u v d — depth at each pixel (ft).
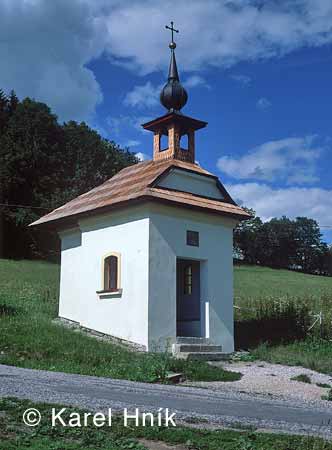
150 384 44.60
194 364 53.01
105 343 58.54
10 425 25.32
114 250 67.87
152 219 64.18
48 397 32.42
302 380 50.80
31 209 191.31
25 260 186.19
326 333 76.48
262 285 170.40
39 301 88.94
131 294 64.54
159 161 75.51
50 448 22.33
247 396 42.16
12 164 192.85
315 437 26.53
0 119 212.84
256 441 24.91
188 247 67.67
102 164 211.82
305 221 335.67
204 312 68.59
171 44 79.10
